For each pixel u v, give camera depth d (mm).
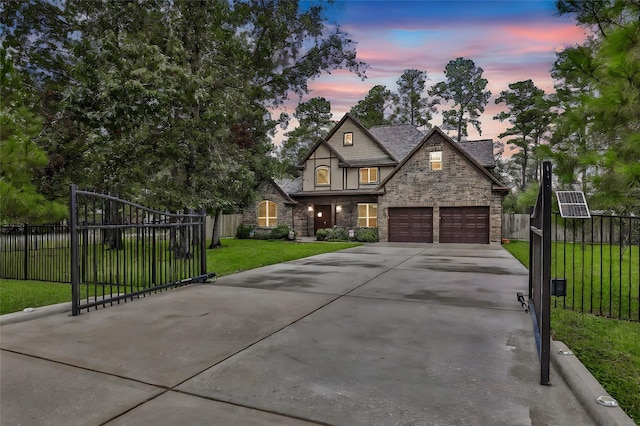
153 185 12945
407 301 5422
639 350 3621
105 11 13555
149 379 2787
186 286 6609
